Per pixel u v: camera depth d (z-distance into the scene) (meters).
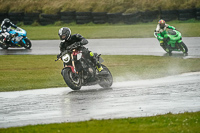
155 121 19.27
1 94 30.89
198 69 39.44
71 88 31.08
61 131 17.23
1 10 118.88
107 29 92.81
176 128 17.34
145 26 94.81
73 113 23.38
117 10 105.12
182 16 97.69
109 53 56.22
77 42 31.17
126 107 24.45
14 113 24.11
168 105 24.58
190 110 22.95
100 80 32.50
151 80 34.66
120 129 17.14
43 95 29.83
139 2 105.19
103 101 26.64
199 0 98.44
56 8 111.56
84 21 106.44
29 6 116.75
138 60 48.31
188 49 55.84
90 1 110.38
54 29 100.69
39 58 54.94
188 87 30.25
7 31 69.81
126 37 77.50
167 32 53.06
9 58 56.31
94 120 20.05
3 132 17.97
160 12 102.50
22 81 37.09
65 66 32.22
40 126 19.11
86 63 31.75
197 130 16.92
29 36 88.94
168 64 43.88
